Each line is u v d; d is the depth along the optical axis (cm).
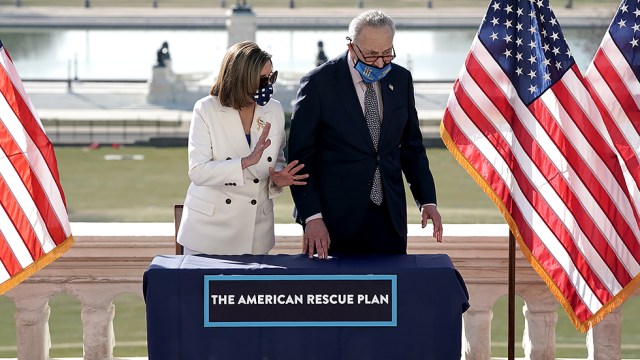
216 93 559
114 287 645
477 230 650
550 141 582
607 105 595
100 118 5072
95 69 6431
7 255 573
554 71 581
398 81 567
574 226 580
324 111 561
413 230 650
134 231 641
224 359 501
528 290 643
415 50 6969
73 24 7675
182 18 7738
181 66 6425
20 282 591
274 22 7506
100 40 7369
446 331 500
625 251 579
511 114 588
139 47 7175
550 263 581
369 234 575
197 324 499
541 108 583
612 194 579
